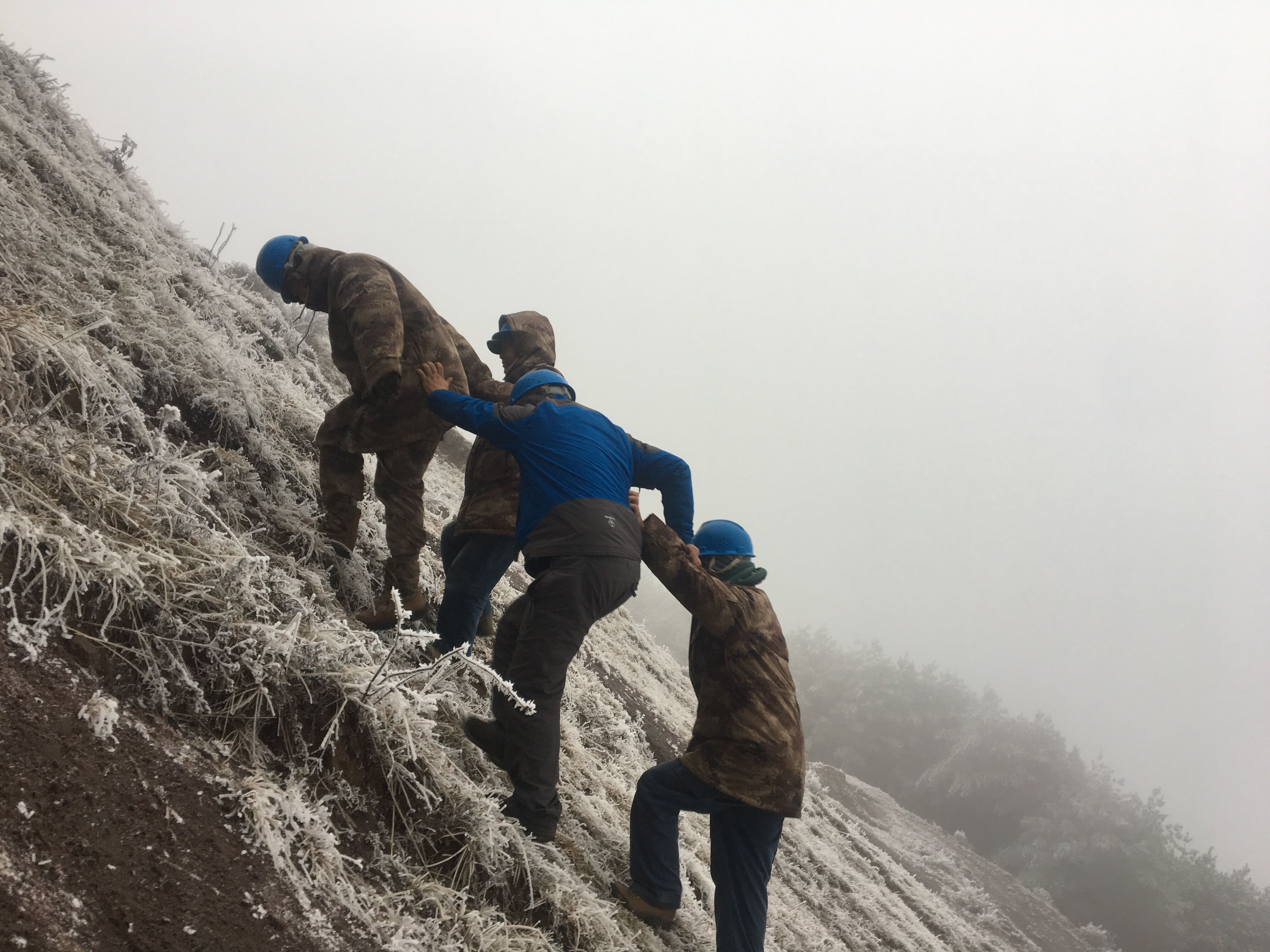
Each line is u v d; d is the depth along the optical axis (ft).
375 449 10.28
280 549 10.05
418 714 8.54
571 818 11.30
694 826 16.66
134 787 5.39
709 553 11.93
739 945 10.57
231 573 7.30
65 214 12.44
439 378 10.23
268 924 5.44
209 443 10.61
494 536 10.72
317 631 7.89
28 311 8.45
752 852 10.77
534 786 9.05
